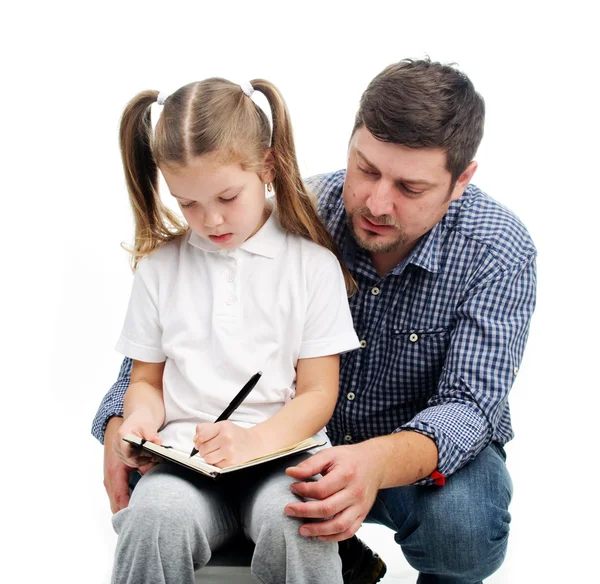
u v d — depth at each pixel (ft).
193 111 6.27
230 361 6.53
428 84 6.44
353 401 7.34
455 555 6.73
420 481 6.62
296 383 6.70
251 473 6.20
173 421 6.63
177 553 5.70
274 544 5.75
